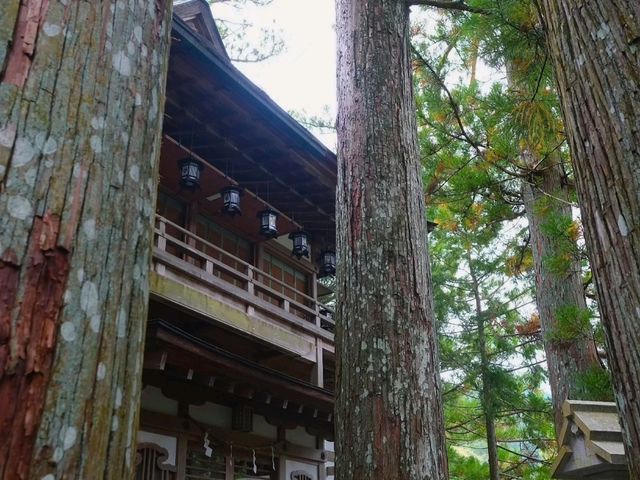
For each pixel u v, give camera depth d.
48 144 1.10
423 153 6.95
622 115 1.84
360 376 3.53
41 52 1.15
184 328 7.43
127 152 1.26
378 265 3.82
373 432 3.34
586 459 3.51
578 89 2.05
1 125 1.05
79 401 1.01
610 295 1.80
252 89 7.01
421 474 3.25
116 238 1.17
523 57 5.49
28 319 0.98
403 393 3.43
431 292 4.00
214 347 6.13
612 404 3.72
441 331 13.05
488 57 5.73
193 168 7.15
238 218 8.95
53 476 0.94
